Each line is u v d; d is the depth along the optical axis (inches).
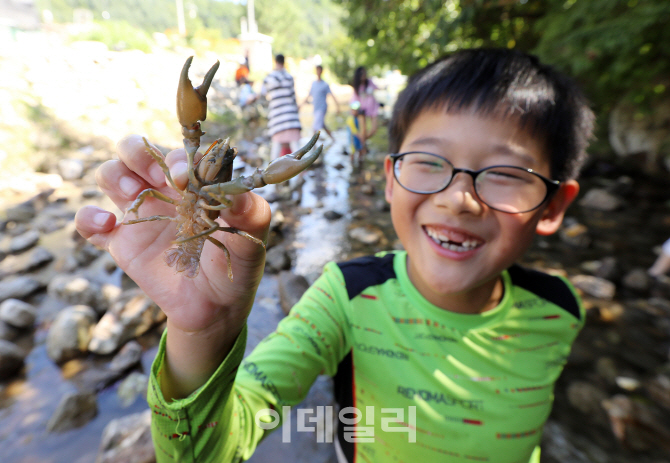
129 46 635.5
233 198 30.4
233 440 43.6
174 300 36.7
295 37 2022.6
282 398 50.6
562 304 60.6
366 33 409.4
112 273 157.2
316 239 193.5
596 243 201.2
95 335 112.6
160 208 38.1
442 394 54.1
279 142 286.2
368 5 392.2
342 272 62.2
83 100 377.1
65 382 102.7
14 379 102.8
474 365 54.9
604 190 278.2
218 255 35.4
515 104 48.8
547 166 53.2
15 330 119.3
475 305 56.9
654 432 90.4
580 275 164.7
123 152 36.9
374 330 57.2
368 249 184.5
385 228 208.4
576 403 99.0
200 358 38.8
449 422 53.5
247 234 32.0
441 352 55.2
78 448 85.7
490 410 53.5
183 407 38.3
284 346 53.2
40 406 95.5
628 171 349.4
